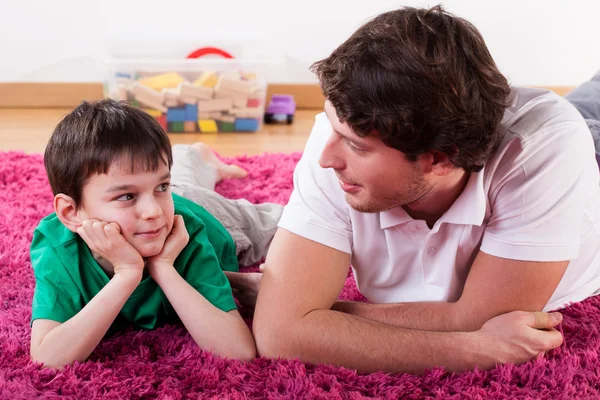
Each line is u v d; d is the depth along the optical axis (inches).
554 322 41.1
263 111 95.3
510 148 37.8
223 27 97.8
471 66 33.1
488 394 39.0
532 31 100.9
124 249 42.1
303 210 41.6
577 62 103.1
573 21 100.7
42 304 42.6
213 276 45.7
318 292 40.9
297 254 41.0
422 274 43.9
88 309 41.5
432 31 32.5
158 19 96.4
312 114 103.3
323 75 34.2
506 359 40.6
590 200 45.5
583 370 41.8
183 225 45.2
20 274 53.1
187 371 41.3
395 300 45.8
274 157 78.6
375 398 38.6
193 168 64.0
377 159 34.6
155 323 46.8
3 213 62.3
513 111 38.6
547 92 39.7
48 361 40.7
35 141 86.4
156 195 43.6
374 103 32.3
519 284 39.7
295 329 40.4
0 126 91.2
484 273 40.3
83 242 44.4
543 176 37.7
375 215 41.2
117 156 41.7
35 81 98.3
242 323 43.6
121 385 39.6
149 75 91.7
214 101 91.7
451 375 40.3
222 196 61.2
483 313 40.9
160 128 44.8
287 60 101.1
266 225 58.7
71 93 99.7
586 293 50.2
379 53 32.1
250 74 93.0
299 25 99.0
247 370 40.6
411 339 40.4
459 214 38.9
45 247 44.8
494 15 99.8
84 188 42.5
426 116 32.5
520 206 38.2
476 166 35.6
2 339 44.5
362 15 98.6
